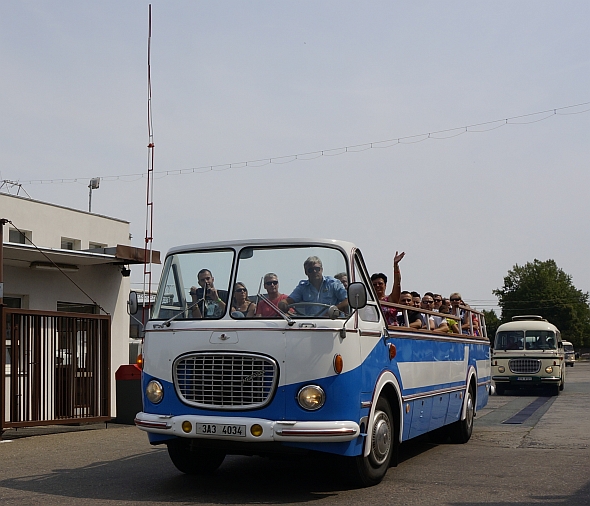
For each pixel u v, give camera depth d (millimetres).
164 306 8359
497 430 14914
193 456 8891
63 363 13930
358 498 7609
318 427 7312
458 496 7715
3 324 12562
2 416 12414
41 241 19875
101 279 18609
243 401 7551
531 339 30266
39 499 7559
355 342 7758
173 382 7867
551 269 105188
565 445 12258
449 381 11508
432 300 12508
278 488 8195
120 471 9352
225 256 8289
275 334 7562
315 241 8102
